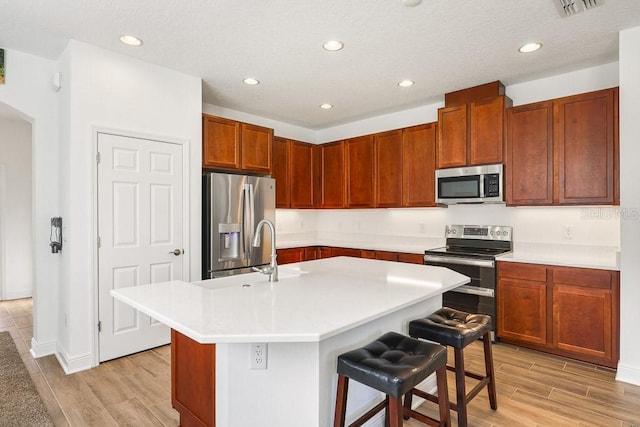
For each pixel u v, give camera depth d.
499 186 3.52
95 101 2.89
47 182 3.12
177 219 3.39
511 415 2.21
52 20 2.48
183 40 2.78
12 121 5.15
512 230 3.83
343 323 1.41
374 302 1.73
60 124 3.06
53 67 3.14
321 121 5.25
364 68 3.31
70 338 2.79
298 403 1.61
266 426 1.63
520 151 3.43
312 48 2.92
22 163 5.23
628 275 2.62
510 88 3.78
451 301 3.61
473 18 2.46
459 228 4.21
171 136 3.35
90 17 2.45
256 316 1.48
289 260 4.79
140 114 3.15
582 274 2.90
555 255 3.42
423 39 2.76
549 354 3.11
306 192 5.19
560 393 2.47
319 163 5.38
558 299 3.01
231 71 3.39
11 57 2.94
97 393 2.47
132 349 3.12
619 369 2.65
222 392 1.63
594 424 2.11
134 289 1.92
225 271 3.69
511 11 2.37
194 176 3.52
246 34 2.68
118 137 3.03
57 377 2.70
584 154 3.08
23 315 4.35
